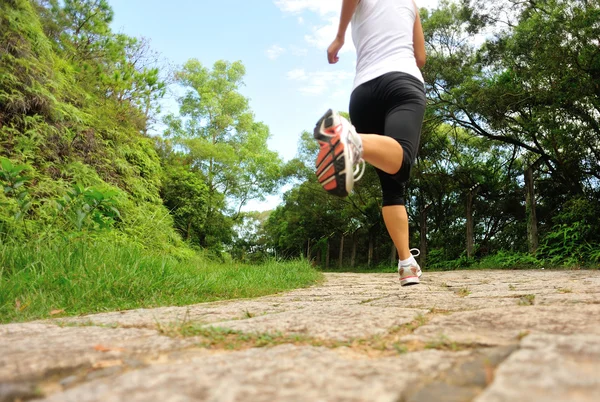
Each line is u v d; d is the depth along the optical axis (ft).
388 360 3.17
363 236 96.07
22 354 3.56
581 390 2.14
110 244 12.87
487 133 43.04
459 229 63.05
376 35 7.30
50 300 8.45
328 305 7.82
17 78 18.54
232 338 4.25
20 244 11.57
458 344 3.59
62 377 3.03
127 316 6.56
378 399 2.27
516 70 36.40
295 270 23.91
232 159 76.33
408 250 7.92
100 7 28.71
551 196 45.44
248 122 93.35
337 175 5.56
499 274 24.79
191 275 12.66
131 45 31.53
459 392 2.37
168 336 4.37
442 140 55.57
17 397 2.58
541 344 3.13
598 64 29.25
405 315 5.45
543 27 31.50
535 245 37.37
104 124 24.89
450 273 30.45
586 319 4.41
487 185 54.65
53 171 18.63
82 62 26.84
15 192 11.78
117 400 2.33
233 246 67.92
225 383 2.62
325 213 90.68
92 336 4.47
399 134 6.52
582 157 36.06
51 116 20.11
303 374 2.81
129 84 26.17
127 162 26.32
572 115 32.73
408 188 62.23
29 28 20.03
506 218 57.31
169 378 2.74
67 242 11.69
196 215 47.60
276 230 117.80
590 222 31.37
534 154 46.01
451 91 43.19
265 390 2.47
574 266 28.14
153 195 28.37
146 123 31.65
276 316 5.58
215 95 92.12
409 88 6.88
